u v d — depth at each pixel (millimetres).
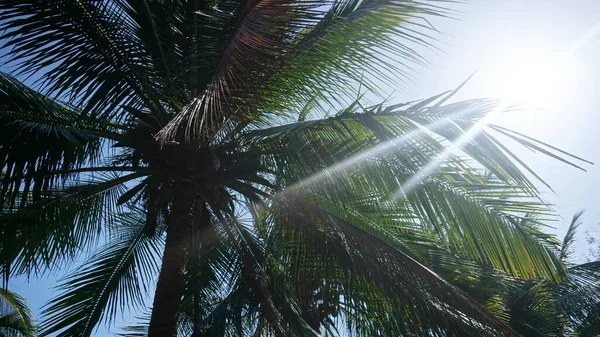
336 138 5707
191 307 8180
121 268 7809
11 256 6305
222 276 7801
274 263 6965
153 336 5418
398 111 5297
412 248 6566
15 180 4801
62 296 7191
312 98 5723
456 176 5742
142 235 7980
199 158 5965
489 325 5531
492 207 5793
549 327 10250
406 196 5645
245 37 4762
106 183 6312
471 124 4918
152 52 5520
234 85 5305
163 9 5562
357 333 6395
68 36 5133
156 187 6117
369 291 6203
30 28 4965
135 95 5695
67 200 6523
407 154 5355
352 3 5137
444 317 5613
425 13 4867
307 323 6551
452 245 6047
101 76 5406
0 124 4645
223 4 5059
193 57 5191
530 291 10375
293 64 5312
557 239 5875
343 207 6082
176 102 5867
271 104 5875
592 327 11375
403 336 5914
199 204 6824
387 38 5109
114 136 5719
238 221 7520
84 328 7172
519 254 5840
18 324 12227
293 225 6520
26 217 6219
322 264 6422
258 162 5926
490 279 7168
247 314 6934
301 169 5730
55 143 5004
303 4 4633
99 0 5207
